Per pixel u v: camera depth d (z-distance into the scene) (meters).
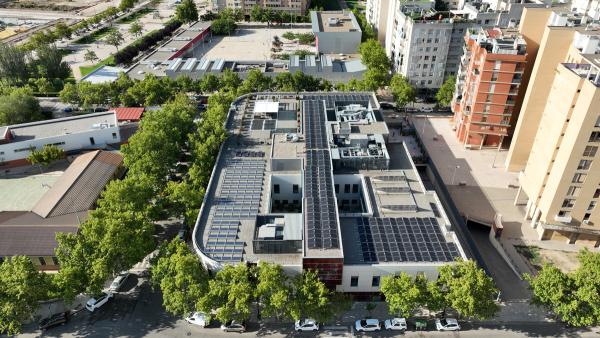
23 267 74.12
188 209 93.69
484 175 125.38
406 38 165.50
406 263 78.75
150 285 87.25
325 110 127.12
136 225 84.44
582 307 73.31
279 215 86.81
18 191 118.38
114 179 118.12
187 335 77.00
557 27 102.75
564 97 90.00
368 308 80.81
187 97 156.12
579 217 96.19
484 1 178.00
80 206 102.19
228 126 123.81
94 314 81.19
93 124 137.25
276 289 73.19
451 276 74.31
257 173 104.00
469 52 134.75
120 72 180.38
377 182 100.88
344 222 89.00
